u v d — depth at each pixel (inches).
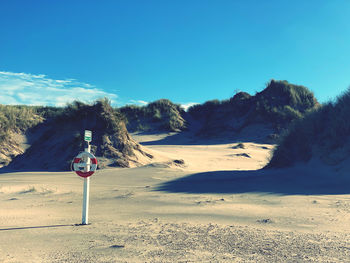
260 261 153.9
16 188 530.9
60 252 172.7
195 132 2773.1
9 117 1967.3
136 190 484.1
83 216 255.4
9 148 1440.7
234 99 2859.3
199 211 298.8
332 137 609.6
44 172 832.3
